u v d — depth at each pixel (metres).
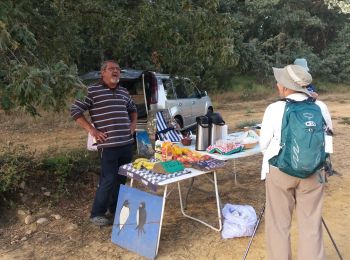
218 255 4.12
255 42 25.06
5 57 3.95
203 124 4.74
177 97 9.55
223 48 6.54
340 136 10.20
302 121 3.18
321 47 31.31
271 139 3.37
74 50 7.05
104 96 4.57
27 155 5.98
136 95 8.54
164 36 6.77
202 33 6.62
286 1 27.91
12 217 4.86
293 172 3.23
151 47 7.51
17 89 3.55
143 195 4.24
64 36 6.39
